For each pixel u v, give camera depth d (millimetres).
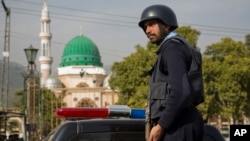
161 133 3865
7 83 39219
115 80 61531
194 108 4062
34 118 36000
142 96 56938
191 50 4023
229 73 59062
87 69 119000
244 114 66125
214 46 62688
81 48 121000
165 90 3934
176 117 3826
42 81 121812
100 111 5836
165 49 4016
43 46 127188
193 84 3932
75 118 5805
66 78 119438
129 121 5301
